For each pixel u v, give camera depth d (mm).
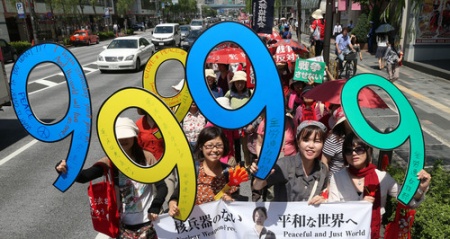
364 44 21922
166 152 2637
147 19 84500
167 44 26797
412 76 13672
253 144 5055
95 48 33406
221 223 2982
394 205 3674
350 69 13086
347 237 2879
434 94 10812
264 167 2695
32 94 13008
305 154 2771
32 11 28375
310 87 5191
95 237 4289
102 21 56656
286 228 2920
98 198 2924
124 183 2941
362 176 2828
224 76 7375
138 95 2570
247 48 2518
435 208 3471
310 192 2873
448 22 15492
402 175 3973
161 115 2580
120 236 2992
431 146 6699
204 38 2500
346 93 2629
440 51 15953
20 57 2570
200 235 2975
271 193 3230
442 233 3219
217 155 2934
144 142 4281
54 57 2582
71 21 42906
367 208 2799
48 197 5301
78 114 2658
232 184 2842
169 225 2916
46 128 2682
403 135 2674
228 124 2656
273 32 12117
